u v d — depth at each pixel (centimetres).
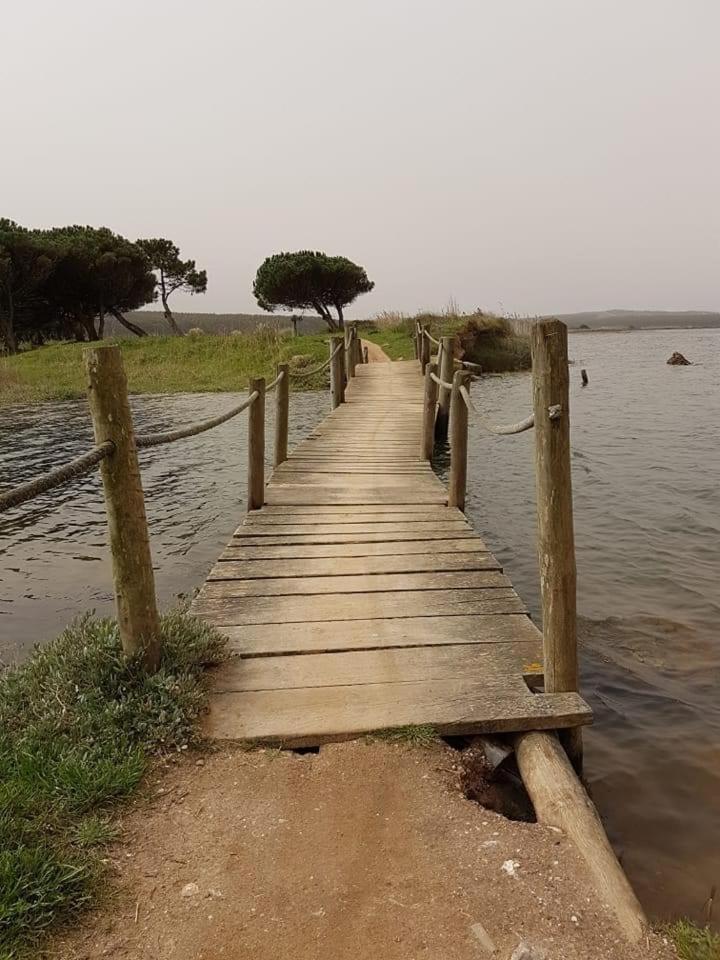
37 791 238
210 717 299
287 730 289
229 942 189
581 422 1500
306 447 949
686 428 1384
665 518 750
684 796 297
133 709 285
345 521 594
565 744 308
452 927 194
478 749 295
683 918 225
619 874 217
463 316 2689
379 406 1344
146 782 258
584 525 732
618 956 187
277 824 238
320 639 370
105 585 605
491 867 218
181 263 4000
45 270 3075
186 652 328
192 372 2414
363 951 186
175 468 1111
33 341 3866
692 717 360
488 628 384
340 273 3588
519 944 188
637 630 468
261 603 418
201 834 232
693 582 555
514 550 669
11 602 566
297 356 2300
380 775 267
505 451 1223
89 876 207
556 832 238
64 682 299
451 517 607
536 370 289
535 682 336
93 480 1036
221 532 754
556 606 305
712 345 5372
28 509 870
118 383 291
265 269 3650
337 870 217
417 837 233
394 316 3294
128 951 185
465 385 640
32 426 1572
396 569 475
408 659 349
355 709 305
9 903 188
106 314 3812
